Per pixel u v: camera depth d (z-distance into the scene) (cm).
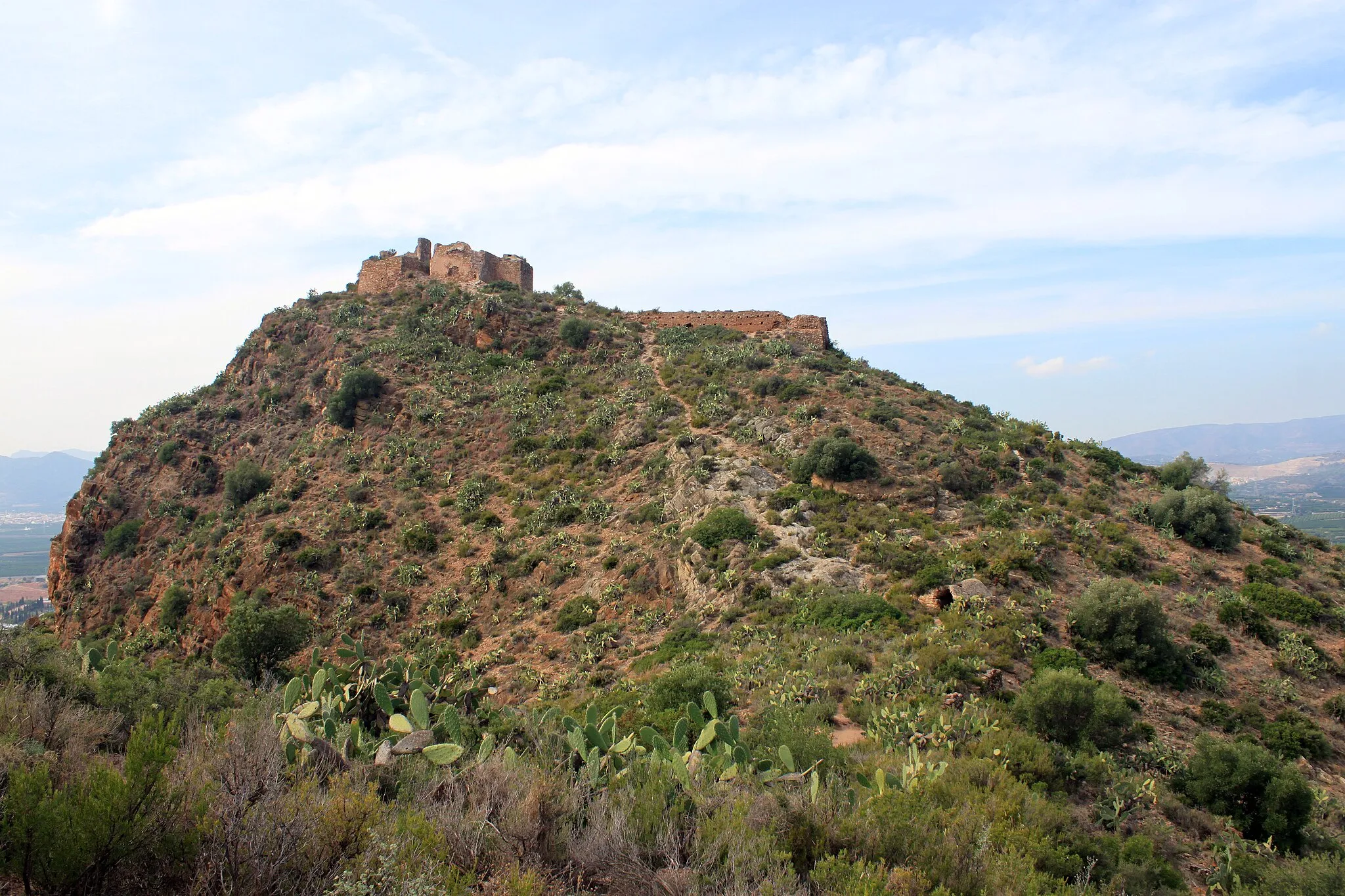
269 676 1900
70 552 5722
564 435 5253
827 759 1477
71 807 584
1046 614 2775
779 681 2325
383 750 932
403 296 7369
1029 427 4966
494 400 5838
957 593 2861
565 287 8388
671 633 3078
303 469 5269
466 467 5200
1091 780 1775
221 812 643
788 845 857
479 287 7300
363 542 4416
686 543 3628
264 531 4584
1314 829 1769
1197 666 2625
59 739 886
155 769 632
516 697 2853
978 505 3822
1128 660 2550
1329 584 3406
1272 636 2833
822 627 2783
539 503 4597
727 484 4069
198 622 4294
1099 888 1212
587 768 989
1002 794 1385
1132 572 3262
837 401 4925
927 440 4434
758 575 3269
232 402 6675
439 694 1456
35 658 1195
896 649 2497
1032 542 3281
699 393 5400
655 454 4738
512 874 659
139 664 1479
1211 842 1703
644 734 1348
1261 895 1410
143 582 5084
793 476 4134
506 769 898
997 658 2402
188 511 5541
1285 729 2291
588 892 733
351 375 5838
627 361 6272
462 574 4084
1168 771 1964
